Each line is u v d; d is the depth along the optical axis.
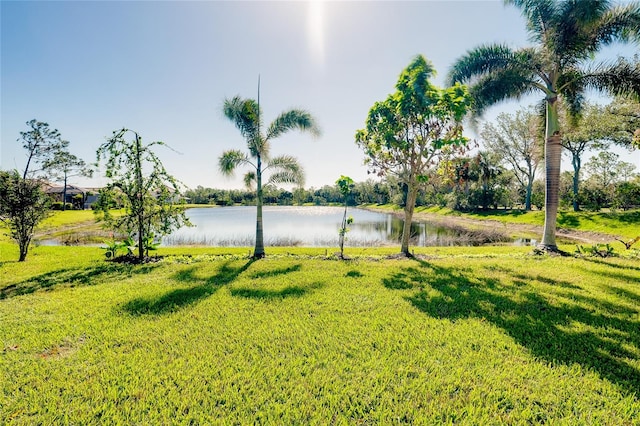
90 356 3.11
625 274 6.48
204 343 3.38
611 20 8.69
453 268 7.23
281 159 10.10
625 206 24.36
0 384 2.65
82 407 2.37
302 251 10.70
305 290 5.36
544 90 9.60
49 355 3.16
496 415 2.27
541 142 11.93
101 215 9.04
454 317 4.08
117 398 2.48
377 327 3.77
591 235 18.50
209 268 7.36
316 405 2.40
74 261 8.58
